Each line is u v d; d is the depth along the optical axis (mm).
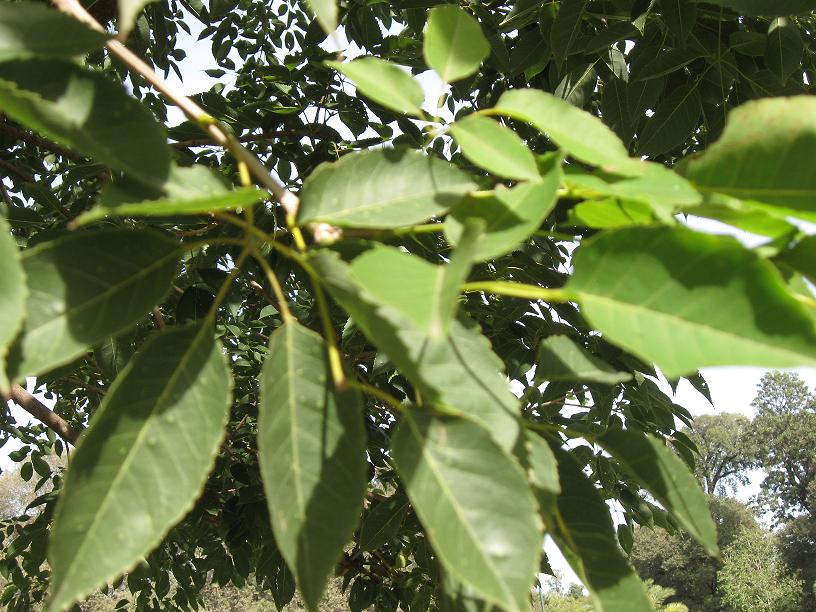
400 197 322
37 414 1179
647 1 800
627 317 267
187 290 693
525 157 318
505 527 265
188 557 1997
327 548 277
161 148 301
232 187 313
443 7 344
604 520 337
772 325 253
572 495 342
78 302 290
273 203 791
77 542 266
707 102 870
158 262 302
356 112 1205
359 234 320
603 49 935
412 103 347
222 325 1392
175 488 279
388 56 1067
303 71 1186
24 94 279
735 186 306
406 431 281
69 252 294
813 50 1039
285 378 293
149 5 1123
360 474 286
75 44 303
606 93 895
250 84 1356
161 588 1977
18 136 1190
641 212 326
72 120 291
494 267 910
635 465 356
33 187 1081
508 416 292
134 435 282
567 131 331
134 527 272
